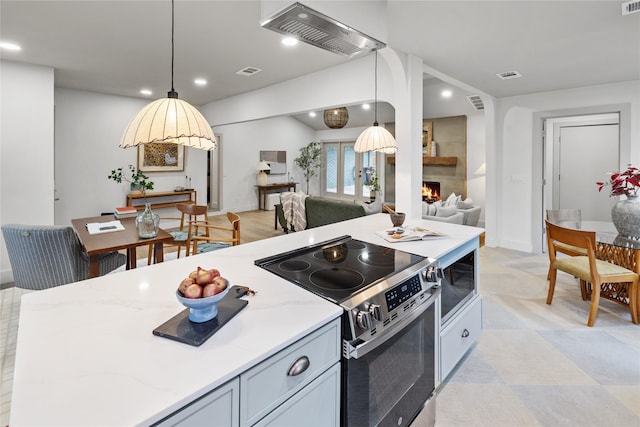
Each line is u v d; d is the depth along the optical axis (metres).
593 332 2.68
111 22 2.88
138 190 6.53
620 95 4.21
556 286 3.67
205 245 3.90
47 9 2.64
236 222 3.53
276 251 1.88
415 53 3.21
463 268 2.18
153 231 2.94
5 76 3.91
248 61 3.96
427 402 1.68
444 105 6.94
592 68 3.64
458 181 7.36
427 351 1.67
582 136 5.85
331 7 1.69
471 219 5.49
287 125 10.09
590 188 5.85
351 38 1.92
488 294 3.46
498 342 2.55
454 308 2.05
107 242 2.75
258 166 9.16
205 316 1.05
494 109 5.13
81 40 3.29
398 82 3.31
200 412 0.79
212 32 3.08
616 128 5.58
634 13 2.37
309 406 1.08
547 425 1.75
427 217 4.60
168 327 1.02
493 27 2.61
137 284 1.40
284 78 4.76
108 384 0.78
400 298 1.41
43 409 0.70
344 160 10.38
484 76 3.95
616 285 3.13
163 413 0.71
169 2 2.53
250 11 2.66
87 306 1.19
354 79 4.03
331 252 1.87
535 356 2.37
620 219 2.97
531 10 2.34
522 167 5.08
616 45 2.98
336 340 1.17
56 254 2.68
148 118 1.50
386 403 1.38
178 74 4.55
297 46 3.47
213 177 8.72
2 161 3.94
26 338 0.97
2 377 2.07
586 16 2.43
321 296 1.27
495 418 1.81
